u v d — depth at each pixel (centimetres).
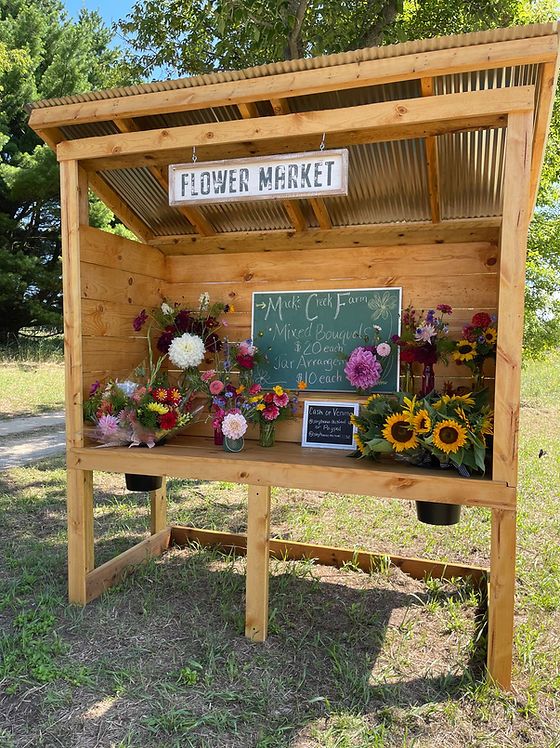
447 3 571
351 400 313
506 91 216
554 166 980
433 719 210
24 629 259
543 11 771
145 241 357
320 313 330
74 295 287
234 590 309
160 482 339
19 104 1650
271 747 194
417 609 294
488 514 450
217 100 248
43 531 401
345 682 230
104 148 274
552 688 229
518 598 304
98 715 208
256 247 341
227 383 315
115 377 321
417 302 313
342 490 248
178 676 230
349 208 312
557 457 633
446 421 236
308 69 235
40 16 1720
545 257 1034
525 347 1067
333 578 333
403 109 228
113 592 305
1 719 205
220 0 457
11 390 1069
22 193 1555
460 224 299
